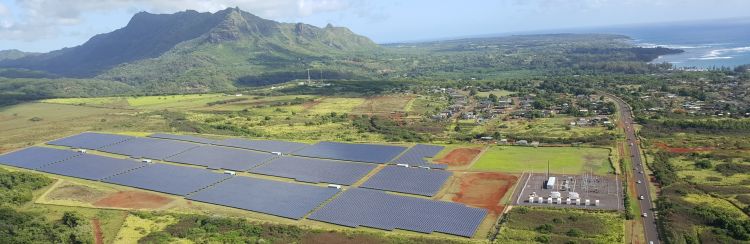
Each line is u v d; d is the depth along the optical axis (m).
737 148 190.25
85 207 144.12
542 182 151.88
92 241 118.38
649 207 131.88
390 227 121.94
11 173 165.38
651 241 111.50
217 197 148.50
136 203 146.88
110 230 125.88
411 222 123.88
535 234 114.81
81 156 196.75
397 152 189.50
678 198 135.62
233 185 158.12
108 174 173.75
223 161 185.88
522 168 166.88
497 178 157.00
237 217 133.12
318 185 155.25
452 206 132.38
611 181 151.00
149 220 132.88
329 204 138.25
